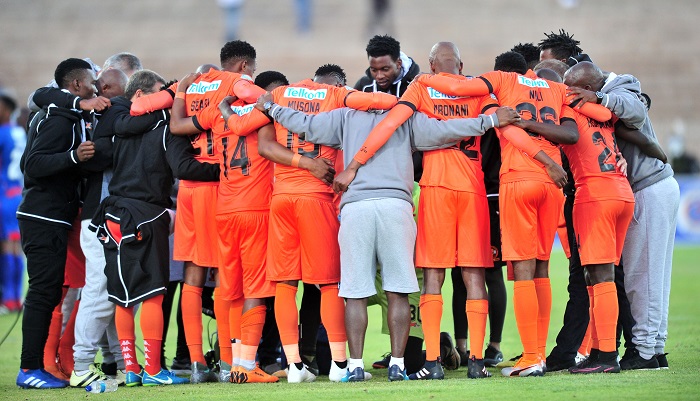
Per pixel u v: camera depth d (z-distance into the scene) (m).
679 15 114.62
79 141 24.97
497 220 25.42
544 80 23.14
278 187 22.89
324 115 22.72
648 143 23.66
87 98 25.31
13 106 42.81
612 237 22.55
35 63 106.31
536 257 22.56
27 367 23.84
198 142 24.19
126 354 23.45
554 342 30.53
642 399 18.27
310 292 24.81
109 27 115.56
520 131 22.06
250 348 23.08
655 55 105.31
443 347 25.16
